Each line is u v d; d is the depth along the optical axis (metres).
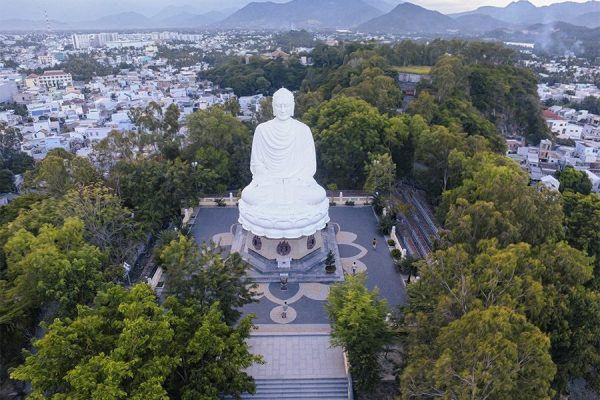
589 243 37.75
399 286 40.00
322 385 29.52
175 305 25.50
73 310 29.66
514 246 26.56
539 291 23.00
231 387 23.89
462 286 23.53
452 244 32.53
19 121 121.25
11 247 32.59
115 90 165.00
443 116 73.69
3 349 30.56
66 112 127.56
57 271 29.81
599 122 127.94
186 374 23.95
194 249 30.25
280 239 41.16
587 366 25.81
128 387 20.44
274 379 29.61
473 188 44.00
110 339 22.36
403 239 48.41
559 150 98.50
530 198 32.84
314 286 39.84
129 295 24.58
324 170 63.53
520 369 19.03
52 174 48.00
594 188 77.56
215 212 55.47
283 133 42.19
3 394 29.91
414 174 61.00
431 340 23.53
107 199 41.53
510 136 99.88
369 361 27.22
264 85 161.88
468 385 18.47
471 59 108.00
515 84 96.88
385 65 104.88
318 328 34.53
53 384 20.73
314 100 82.75
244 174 63.56
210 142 63.38
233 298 29.36
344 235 49.31
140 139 64.19
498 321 19.23
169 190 50.31
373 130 61.38
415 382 20.95
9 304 29.88
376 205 54.28
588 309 25.64
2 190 79.06
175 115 74.56
